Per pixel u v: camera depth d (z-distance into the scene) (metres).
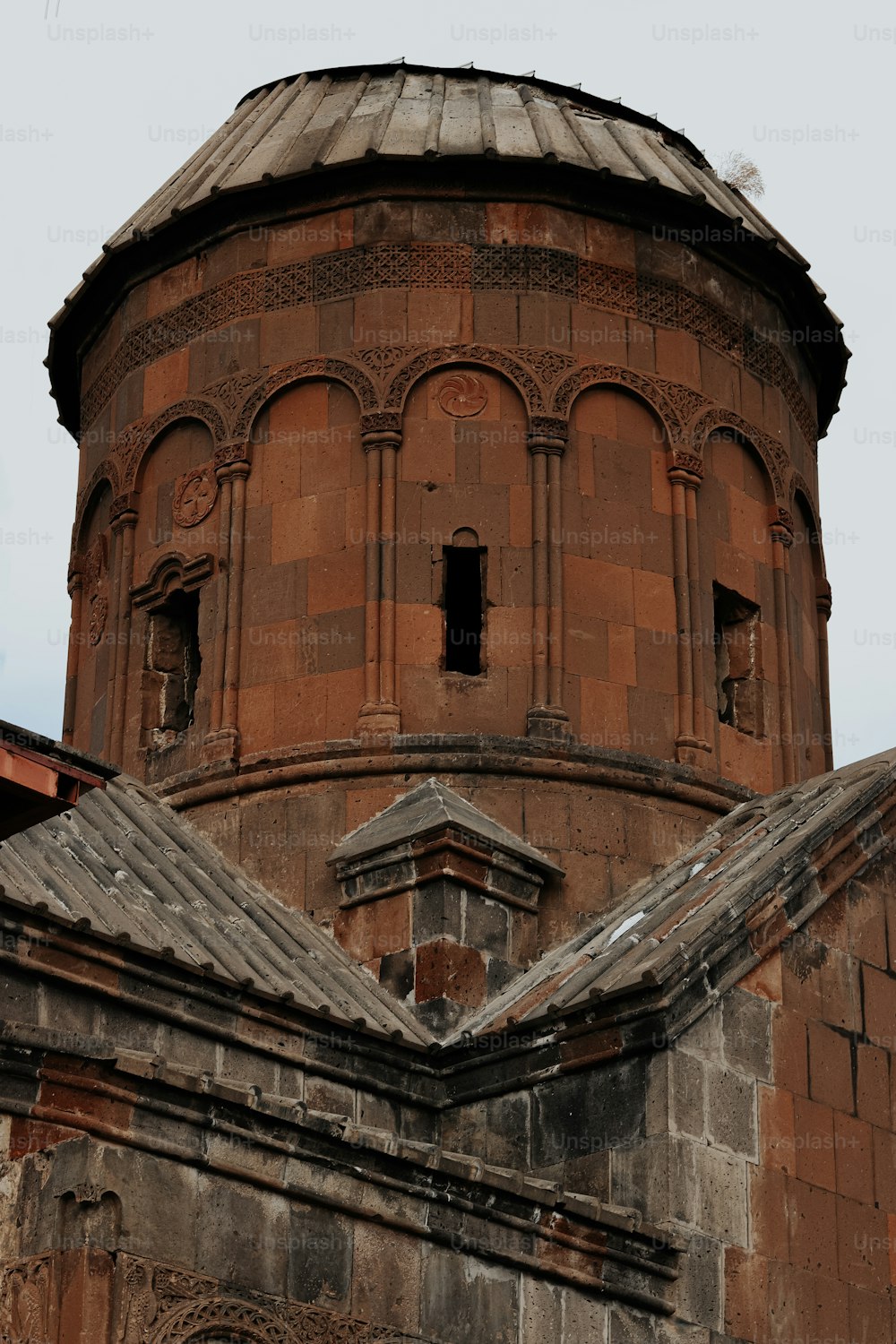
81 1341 18.72
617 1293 22.03
